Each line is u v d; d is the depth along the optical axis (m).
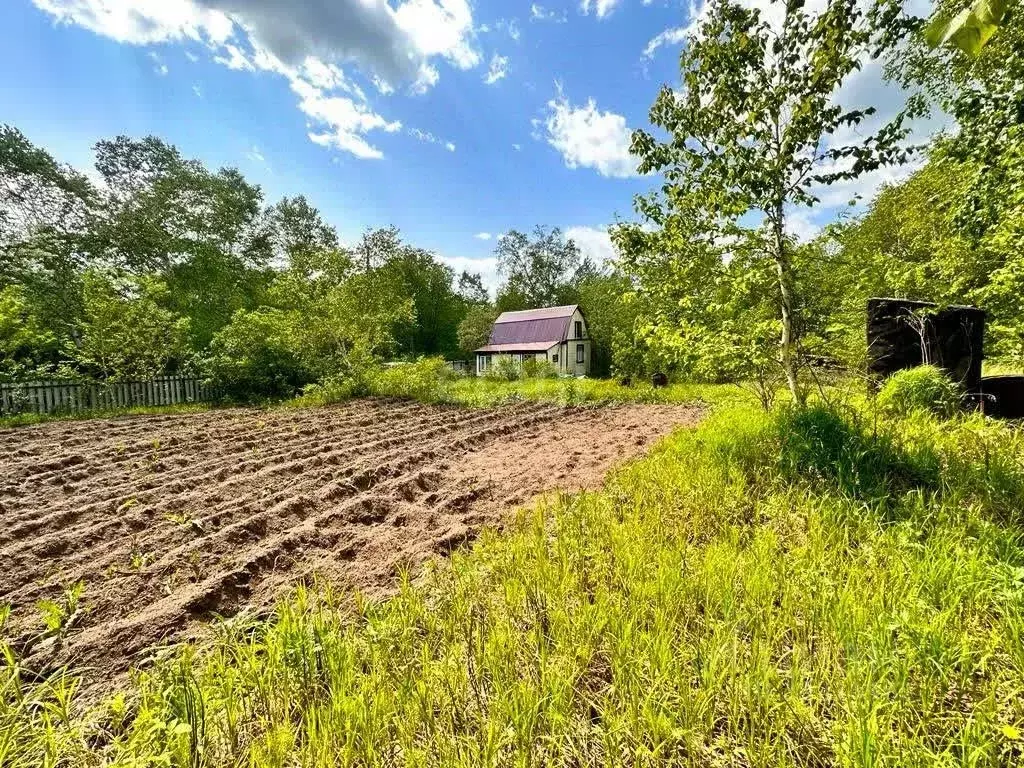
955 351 5.59
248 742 1.63
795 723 1.57
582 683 1.83
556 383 15.83
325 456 5.75
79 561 3.09
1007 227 4.45
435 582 2.67
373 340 14.94
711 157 4.83
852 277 5.73
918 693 1.63
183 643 2.18
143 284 13.62
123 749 1.49
